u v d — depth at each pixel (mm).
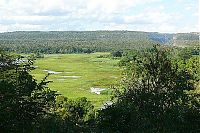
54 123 14484
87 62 167375
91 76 114562
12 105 12750
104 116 16109
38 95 13961
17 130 12883
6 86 12805
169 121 15391
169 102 16031
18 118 13219
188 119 15617
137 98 16281
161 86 16312
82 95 77562
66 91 84625
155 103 15977
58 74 120250
